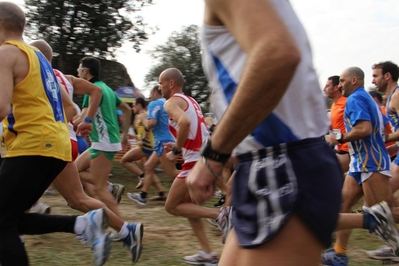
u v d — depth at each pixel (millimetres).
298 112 1564
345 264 4402
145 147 8875
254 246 1529
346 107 4738
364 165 4641
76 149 4898
